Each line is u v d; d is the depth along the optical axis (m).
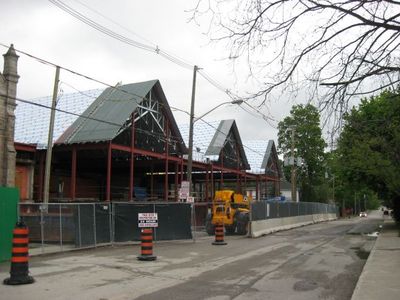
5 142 26.17
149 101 35.78
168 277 13.37
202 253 19.97
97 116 33.22
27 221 23.28
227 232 34.31
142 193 44.00
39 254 18.16
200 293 11.02
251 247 23.09
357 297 9.73
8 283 11.84
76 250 20.20
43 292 10.91
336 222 61.91
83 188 43.97
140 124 34.78
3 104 26.11
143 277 13.33
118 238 22.91
